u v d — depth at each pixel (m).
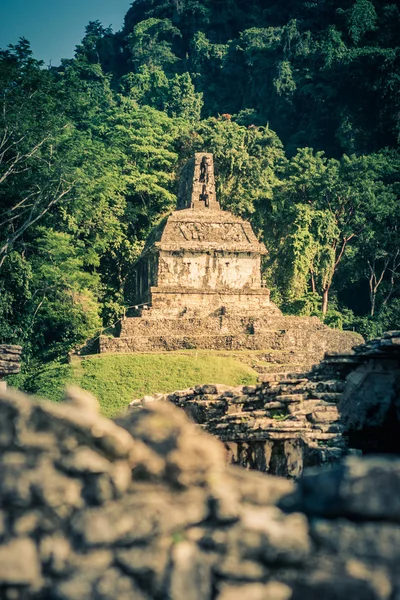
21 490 10.87
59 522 10.85
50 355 111.75
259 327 115.56
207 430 35.50
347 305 160.75
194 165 132.38
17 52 109.94
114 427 11.33
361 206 156.75
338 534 10.60
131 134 170.75
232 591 10.53
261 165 169.62
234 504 10.95
